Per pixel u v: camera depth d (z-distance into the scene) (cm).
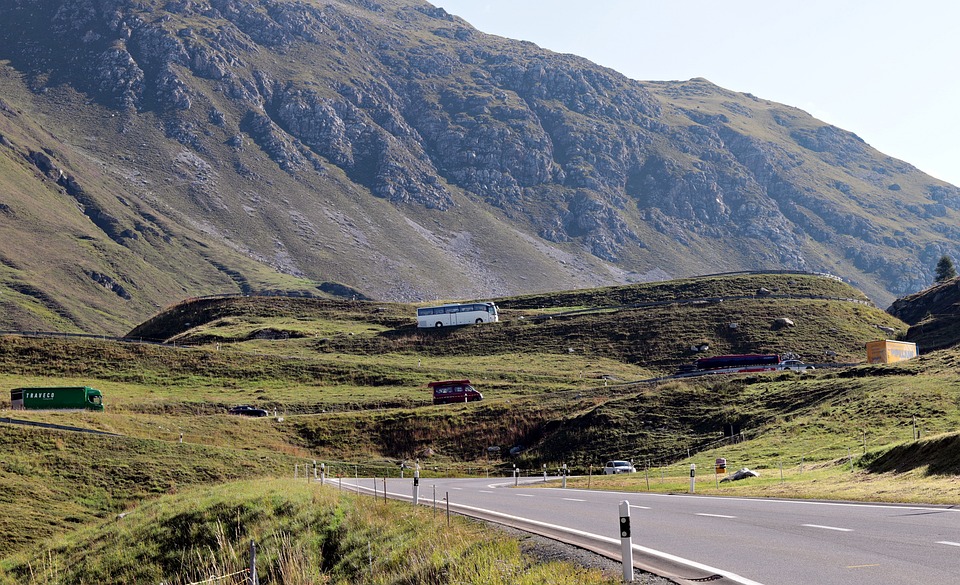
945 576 1540
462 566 2064
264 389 13238
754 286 19688
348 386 13650
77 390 10069
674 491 4244
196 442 8725
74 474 6806
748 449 7050
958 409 6725
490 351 16275
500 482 6031
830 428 7006
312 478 6369
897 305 19125
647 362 15088
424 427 10038
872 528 2173
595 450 8744
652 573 1698
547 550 2081
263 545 3083
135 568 3294
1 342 14012
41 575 3544
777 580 1572
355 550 2777
